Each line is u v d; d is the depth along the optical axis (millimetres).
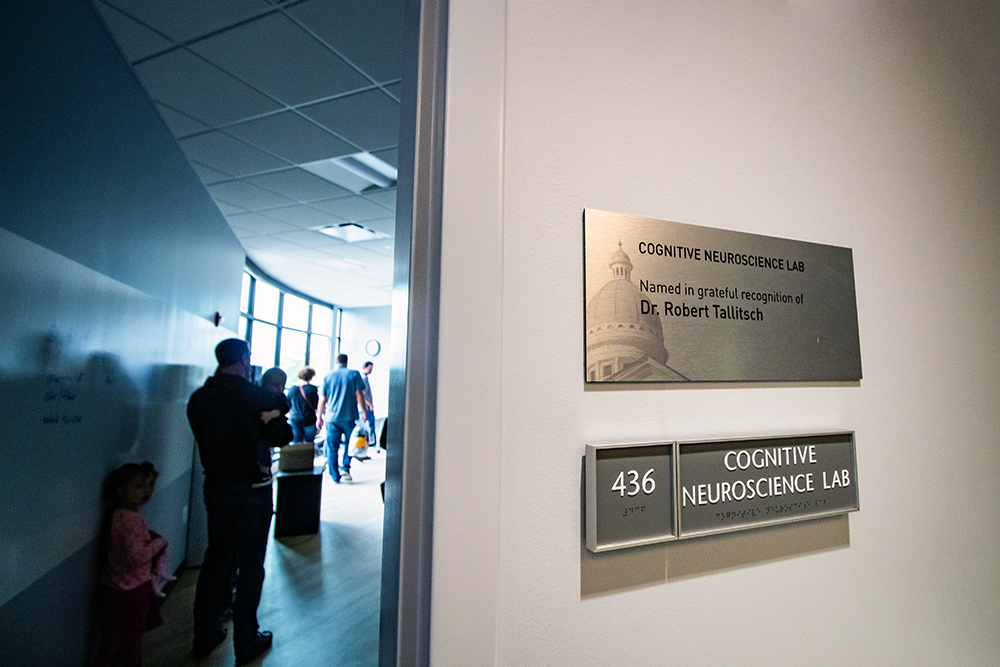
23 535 1335
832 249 692
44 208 1439
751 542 601
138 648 1726
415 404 484
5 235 1234
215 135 2572
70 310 1554
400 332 552
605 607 511
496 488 462
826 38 756
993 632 754
